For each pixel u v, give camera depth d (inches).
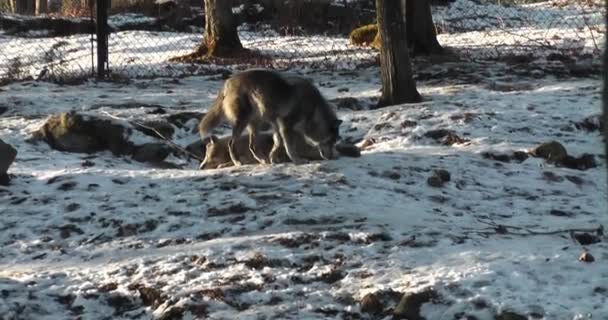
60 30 4281.5
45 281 973.2
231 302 892.0
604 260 940.6
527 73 2432.3
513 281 888.9
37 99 2153.1
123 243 1087.0
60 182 1353.3
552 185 1374.3
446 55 2925.7
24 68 3041.3
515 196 1315.2
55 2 6205.7
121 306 924.0
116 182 1353.3
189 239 1082.7
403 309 847.7
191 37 3924.7
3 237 1133.7
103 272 995.3
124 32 4072.3
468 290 871.1
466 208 1243.2
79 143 1657.2
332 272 943.0
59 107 2053.4
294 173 1350.9
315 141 1435.8
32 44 3786.9
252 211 1163.3
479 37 3609.7
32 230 1151.6
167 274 970.7
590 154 1518.2
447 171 1384.1
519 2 5118.1
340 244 1016.9
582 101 1940.2
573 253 962.7
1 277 987.3
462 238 1026.1
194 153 1690.5
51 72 2736.2
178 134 1784.0
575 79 2315.5
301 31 4146.2
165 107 2057.1
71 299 935.7
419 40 2965.1
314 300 889.5
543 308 828.0
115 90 2380.7
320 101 1424.7
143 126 1710.1
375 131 1744.6
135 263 1010.1
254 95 1403.8
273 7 4419.3
